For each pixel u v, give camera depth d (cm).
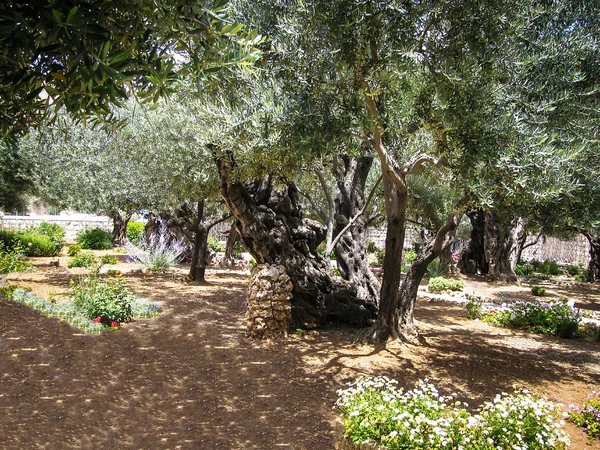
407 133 668
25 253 1725
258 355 707
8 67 142
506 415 404
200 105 679
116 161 1267
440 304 1305
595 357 811
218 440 460
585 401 599
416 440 369
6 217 2312
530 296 1528
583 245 2497
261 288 796
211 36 162
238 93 621
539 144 480
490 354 787
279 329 802
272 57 585
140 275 1430
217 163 771
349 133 552
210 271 1692
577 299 1520
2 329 711
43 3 134
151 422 494
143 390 571
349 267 955
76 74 145
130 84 167
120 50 147
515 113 518
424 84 530
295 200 923
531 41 550
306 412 528
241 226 816
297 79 558
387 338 790
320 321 873
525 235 1928
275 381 614
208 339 769
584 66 598
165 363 657
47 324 762
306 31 500
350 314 891
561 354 823
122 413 511
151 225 1934
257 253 831
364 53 497
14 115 175
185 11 155
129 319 852
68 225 2511
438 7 486
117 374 609
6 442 429
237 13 544
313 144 519
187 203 1382
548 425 416
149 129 1020
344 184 1001
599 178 567
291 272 835
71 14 125
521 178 466
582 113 563
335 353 729
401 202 755
